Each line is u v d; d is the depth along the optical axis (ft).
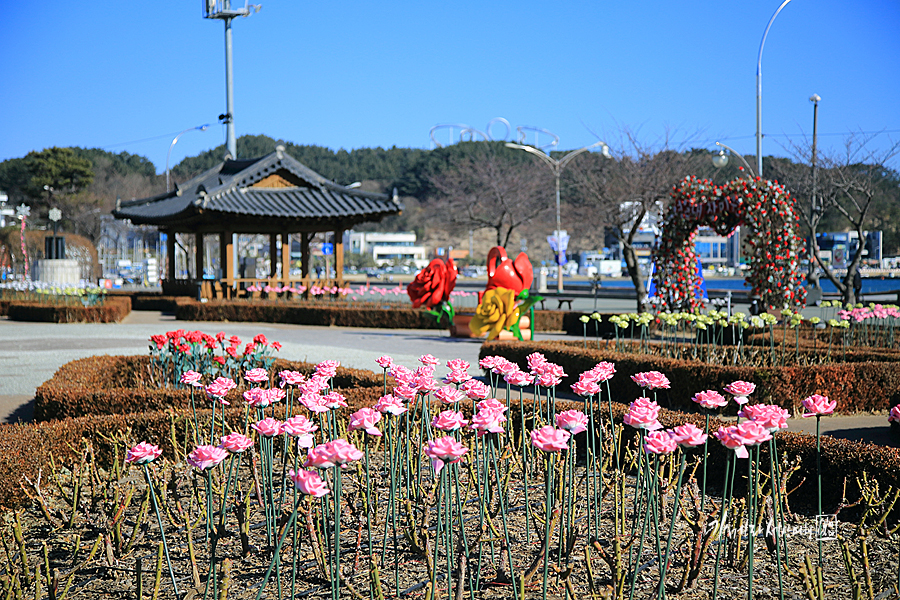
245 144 481.05
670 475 15.55
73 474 17.52
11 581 11.62
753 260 48.19
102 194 264.11
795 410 27.63
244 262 106.52
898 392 28.96
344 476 17.85
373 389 24.22
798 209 85.05
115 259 239.50
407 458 14.61
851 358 34.06
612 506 15.84
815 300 83.82
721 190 49.19
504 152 310.65
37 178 240.32
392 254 389.19
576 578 12.56
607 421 20.30
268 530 13.42
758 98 80.48
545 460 15.60
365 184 476.95
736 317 33.19
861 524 14.40
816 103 83.20
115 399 24.32
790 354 34.91
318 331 69.87
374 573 10.85
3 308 84.74
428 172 369.50
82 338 57.88
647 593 12.07
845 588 12.25
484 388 13.06
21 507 16.75
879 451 16.30
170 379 29.96
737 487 17.65
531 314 52.01
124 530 14.99
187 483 17.56
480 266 336.70
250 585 12.44
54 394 24.90
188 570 13.12
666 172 96.99
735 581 12.53
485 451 13.34
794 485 17.33
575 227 138.51
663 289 52.65
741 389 11.72
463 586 11.05
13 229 157.48
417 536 13.50
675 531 14.67
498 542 13.97
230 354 27.20
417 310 73.56
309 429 10.77
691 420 19.20
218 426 20.54
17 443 17.95
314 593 12.14
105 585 12.67
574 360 32.32
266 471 15.28
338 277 99.19
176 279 108.58
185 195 105.70
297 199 96.07
